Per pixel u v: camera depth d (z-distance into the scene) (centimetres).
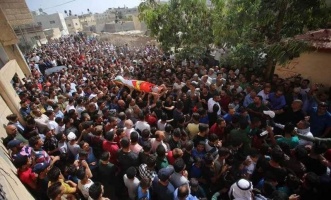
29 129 630
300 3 776
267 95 712
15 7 1833
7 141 543
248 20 855
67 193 404
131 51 2744
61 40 4047
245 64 938
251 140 528
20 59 1459
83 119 618
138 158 472
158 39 1392
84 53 2444
